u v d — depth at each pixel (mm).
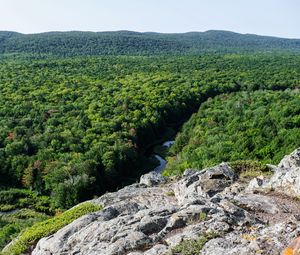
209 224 11070
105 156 54156
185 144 63656
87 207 16859
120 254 10391
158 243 10641
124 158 55844
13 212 46250
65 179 49438
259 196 13945
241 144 51438
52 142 59000
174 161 56344
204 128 65562
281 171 15812
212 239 10227
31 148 58844
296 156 18203
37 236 14203
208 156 51156
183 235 10586
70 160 54469
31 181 52125
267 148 48781
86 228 12484
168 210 12766
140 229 11508
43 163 53625
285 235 9922
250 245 9547
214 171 18719
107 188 52438
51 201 49562
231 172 18875
